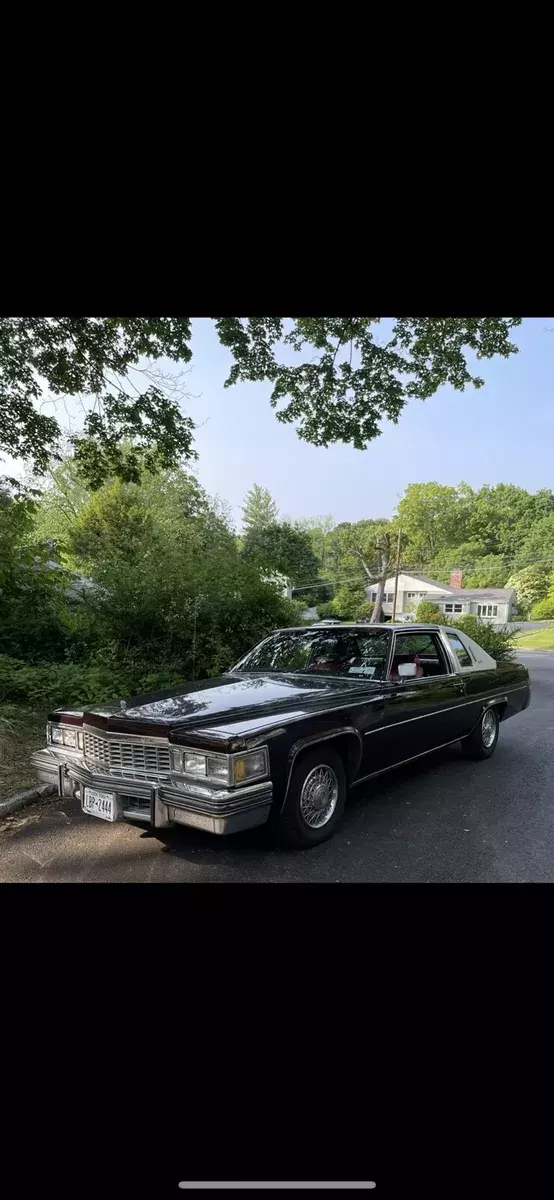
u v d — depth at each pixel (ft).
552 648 103.24
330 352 24.44
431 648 17.03
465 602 174.29
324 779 12.12
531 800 15.12
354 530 240.53
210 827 9.70
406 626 16.01
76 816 13.87
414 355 24.27
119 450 27.61
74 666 27.94
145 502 73.87
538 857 11.57
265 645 17.61
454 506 261.03
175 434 27.32
